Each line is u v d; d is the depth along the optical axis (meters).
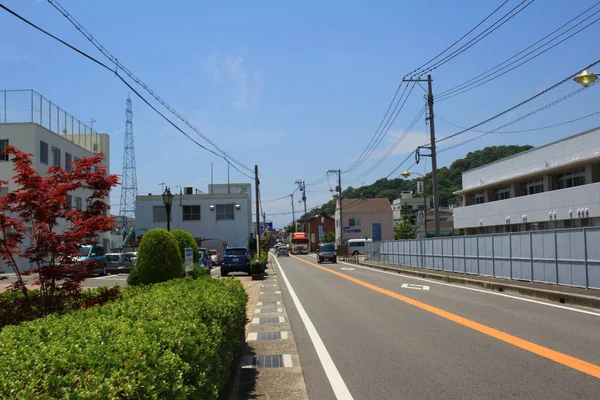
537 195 32.34
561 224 30.41
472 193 42.75
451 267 26.47
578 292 14.35
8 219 8.53
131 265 38.00
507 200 35.78
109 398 2.79
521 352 7.82
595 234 14.62
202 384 4.11
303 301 16.41
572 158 29.92
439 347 8.45
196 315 5.28
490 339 8.95
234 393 6.31
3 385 2.76
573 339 8.74
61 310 8.82
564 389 5.88
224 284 9.36
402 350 8.34
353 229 84.38
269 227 123.69
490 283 19.20
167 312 5.43
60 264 8.99
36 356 3.32
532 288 16.11
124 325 4.41
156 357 3.58
